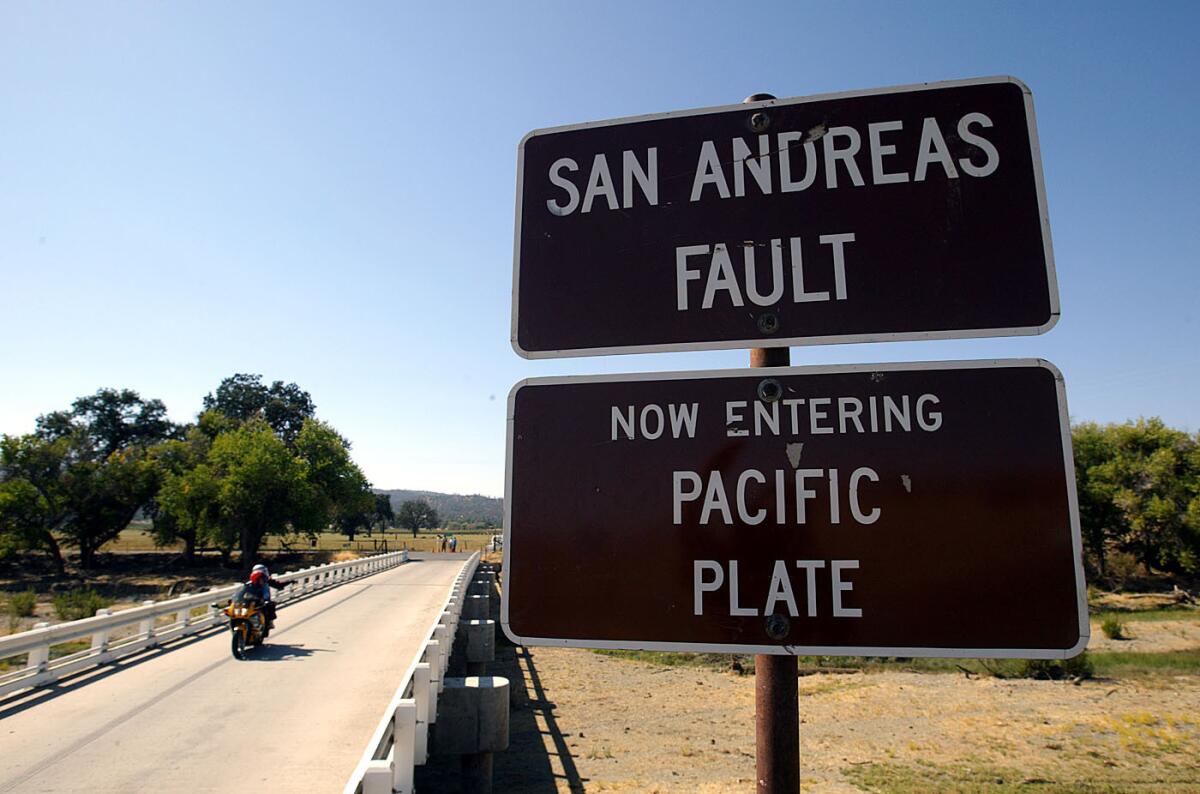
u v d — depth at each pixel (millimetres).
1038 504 2240
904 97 2588
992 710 17203
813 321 2469
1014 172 2479
